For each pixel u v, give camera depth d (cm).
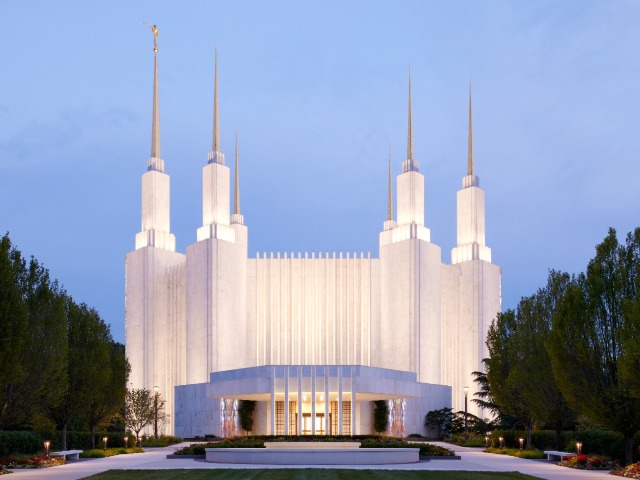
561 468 3253
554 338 3189
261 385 5759
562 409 3938
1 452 3872
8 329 2952
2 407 3378
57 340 3588
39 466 3419
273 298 8550
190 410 7275
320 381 5656
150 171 8931
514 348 4316
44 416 4341
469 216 8900
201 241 8131
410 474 2892
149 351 8562
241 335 8200
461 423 6931
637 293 2808
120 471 3048
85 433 5069
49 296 3625
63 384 3903
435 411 7175
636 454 3316
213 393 6378
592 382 3092
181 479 2673
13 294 3020
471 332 8588
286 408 5591
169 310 8700
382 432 6831
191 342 8112
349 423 6862
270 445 4469
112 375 4872
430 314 8075
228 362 7988
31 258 3669
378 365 8275
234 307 8144
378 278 8444
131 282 8862
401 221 8319
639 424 3002
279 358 8431
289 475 2825
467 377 8538
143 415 6153
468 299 8669
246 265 8512
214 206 8306
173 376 8519
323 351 8419
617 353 3052
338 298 8506
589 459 3272
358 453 3516
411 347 7850
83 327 4481
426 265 8100
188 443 6406
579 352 3086
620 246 3186
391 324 8112
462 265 8775
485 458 4047
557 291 4172
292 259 8606
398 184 8400
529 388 4088
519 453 4200
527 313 4216
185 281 8462
